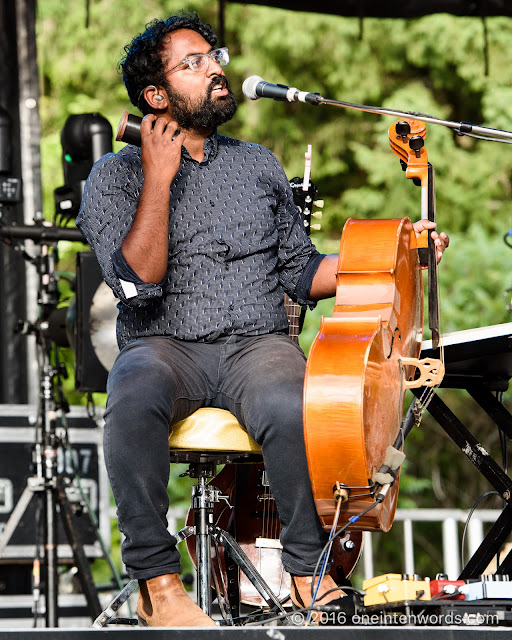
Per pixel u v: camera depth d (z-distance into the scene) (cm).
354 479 492
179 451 544
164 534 501
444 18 2150
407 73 2256
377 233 553
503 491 707
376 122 2222
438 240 591
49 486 877
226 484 661
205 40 609
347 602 477
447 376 727
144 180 550
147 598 504
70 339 906
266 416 514
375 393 507
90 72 2202
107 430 506
